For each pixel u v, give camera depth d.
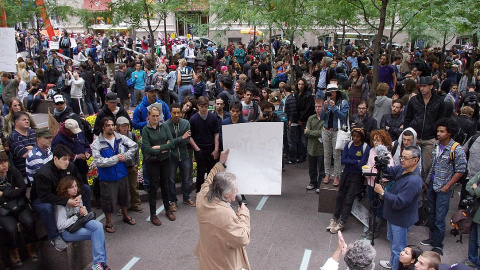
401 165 4.86
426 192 5.92
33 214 5.08
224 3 12.41
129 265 5.27
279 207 6.98
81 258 5.21
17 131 6.25
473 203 5.02
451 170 5.25
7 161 4.91
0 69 7.91
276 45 25.02
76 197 4.99
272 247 5.67
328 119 6.86
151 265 5.27
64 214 4.93
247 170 5.80
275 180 5.79
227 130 5.74
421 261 3.70
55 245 4.90
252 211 6.82
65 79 12.80
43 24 16.23
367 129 7.13
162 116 7.39
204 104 6.61
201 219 3.50
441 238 5.45
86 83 13.20
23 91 12.90
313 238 5.92
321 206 6.75
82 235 4.92
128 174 6.68
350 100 9.76
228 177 3.47
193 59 18.70
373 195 5.70
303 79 8.76
